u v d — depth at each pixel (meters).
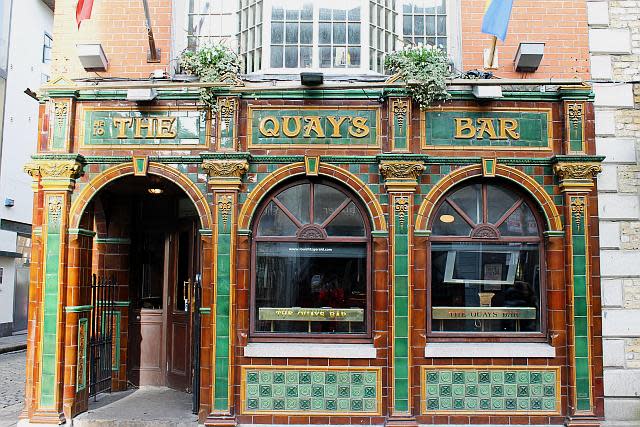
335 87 8.57
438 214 8.77
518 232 8.76
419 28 9.47
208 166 8.48
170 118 8.71
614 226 8.73
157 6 9.30
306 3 9.25
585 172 8.42
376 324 8.39
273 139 8.66
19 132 20.80
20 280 21.30
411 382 8.23
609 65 9.06
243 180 8.62
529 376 8.36
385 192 8.55
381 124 8.64
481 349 8.34
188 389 10.12
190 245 10.46
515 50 9.12
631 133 8.92
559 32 9.12
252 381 8.37
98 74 9.16
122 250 10.50
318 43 9.17
